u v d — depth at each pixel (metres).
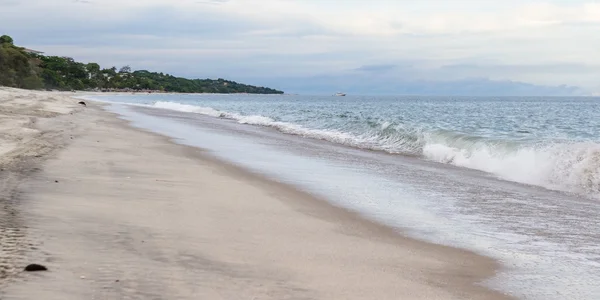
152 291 4.63
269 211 8.58
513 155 14.80
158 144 18.53
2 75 104.50
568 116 49.69
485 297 5.05
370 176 13.09
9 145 14.29
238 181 11.47
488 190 11.42
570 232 7.89
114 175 11.14
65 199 8.30
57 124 23.00
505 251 6.80
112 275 4.95
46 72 141.38
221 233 6.95
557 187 11.86
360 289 5.07
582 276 5.84
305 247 6.52
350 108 71.25
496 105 96.50
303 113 50.88
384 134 23.38
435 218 8.65
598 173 11.59
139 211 7.89
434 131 21.78
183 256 5.77
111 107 53.56
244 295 4.70
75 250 5.64
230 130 27.75
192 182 10.97
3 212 7.05
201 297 4.57
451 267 6.02
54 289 4.46
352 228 7.75
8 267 4.89
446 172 14.08
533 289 5.36
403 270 5.80
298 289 4.96
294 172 13.37
